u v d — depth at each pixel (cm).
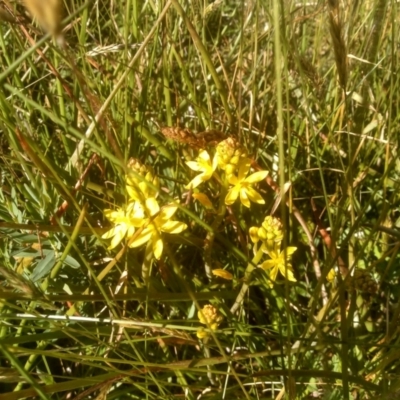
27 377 15
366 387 19
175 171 27
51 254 22
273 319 25
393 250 22
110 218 21
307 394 24
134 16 29
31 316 19
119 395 22
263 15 37
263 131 30
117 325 21
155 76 30
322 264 28
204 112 29
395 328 23
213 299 23
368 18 34
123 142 27
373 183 33
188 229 26
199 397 22
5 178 29
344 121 32
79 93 29
